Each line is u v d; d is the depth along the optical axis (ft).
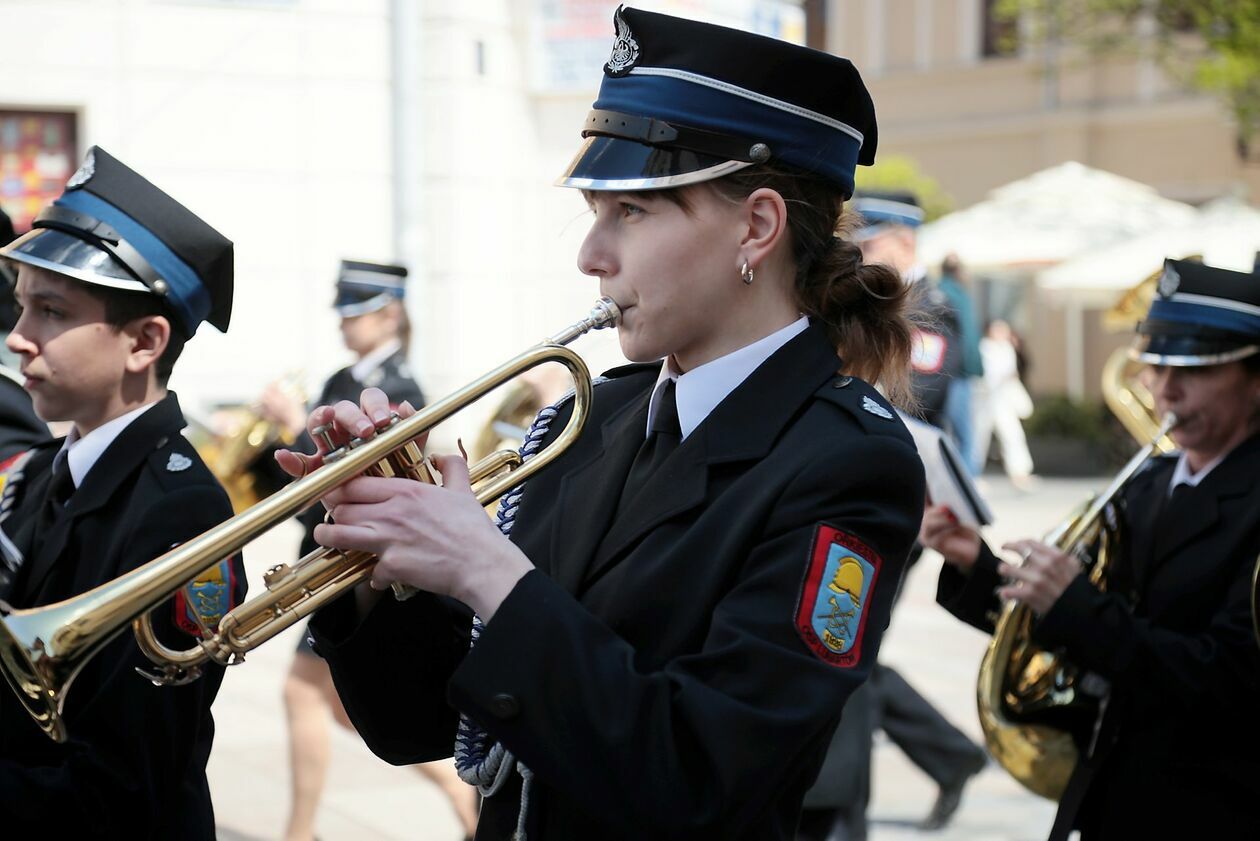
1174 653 8.51
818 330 5.83
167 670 5.41
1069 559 8.84
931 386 15.02
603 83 5.72
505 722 5.01
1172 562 9.09
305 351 29.84
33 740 6.76
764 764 4.91
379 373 17.93
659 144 5.44
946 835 15.29
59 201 7.38
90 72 29.04
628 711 4.95
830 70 5.62
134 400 7.41
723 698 4.96
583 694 4.97
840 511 5.31
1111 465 52.34
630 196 5.49
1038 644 9.43
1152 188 64.85
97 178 7.33
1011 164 69.05
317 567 5.46
